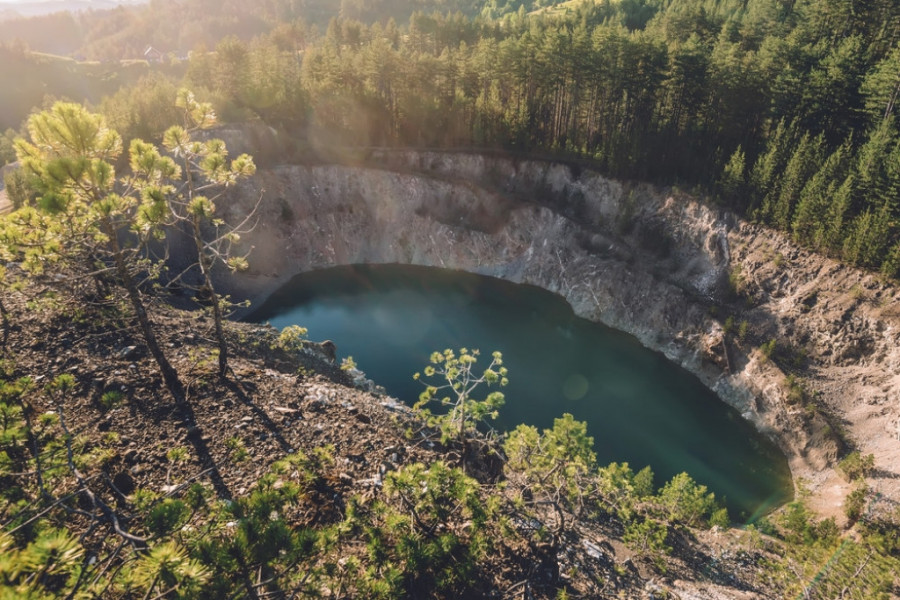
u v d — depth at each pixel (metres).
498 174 84.75
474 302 73.75
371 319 68.06
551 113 85.69
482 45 87.44
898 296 47.53
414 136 89.94
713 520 32.75
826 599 24.28
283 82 89.12
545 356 60.44
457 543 13.23
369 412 24.19
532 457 22.52
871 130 56.66
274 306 71.88
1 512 10.05
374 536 11.80
